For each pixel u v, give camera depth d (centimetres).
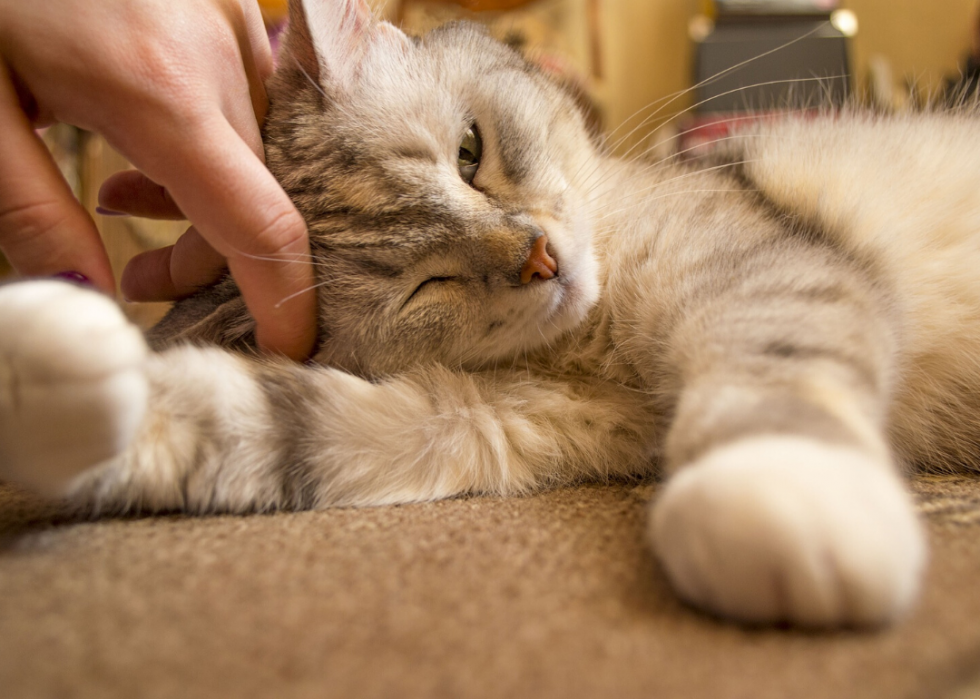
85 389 15
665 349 21
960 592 14
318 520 18
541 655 12
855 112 30
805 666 11
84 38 19
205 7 22
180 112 19
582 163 28
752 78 49
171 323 25
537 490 22
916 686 11
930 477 23
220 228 20
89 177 44
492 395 23
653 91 69
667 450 17
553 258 23
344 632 13
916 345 24
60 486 17
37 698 11
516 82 26
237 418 20
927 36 59
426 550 16
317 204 23
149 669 12
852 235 24
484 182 24
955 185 26
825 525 13
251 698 11
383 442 21
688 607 13
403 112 23
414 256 22
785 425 15
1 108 19
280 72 25
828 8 51
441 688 11
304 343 23
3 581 15
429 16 37
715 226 23
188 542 16
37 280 17
